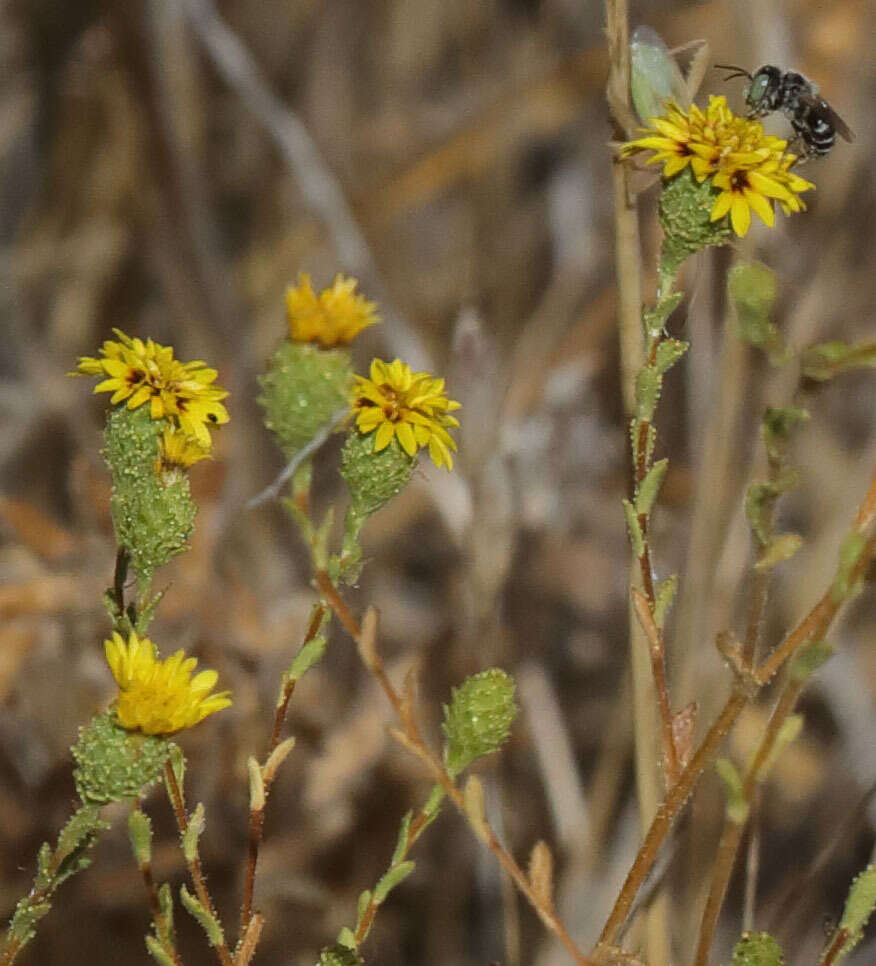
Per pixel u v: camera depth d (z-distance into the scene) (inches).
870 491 14.2
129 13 22.7
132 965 18.0
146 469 14.3
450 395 18.4
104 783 14.0
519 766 20.5
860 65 23.1
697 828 17.2
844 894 18.7
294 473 14.2
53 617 18.1
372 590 22.6
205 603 18.3
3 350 24.9
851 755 20.2
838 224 23.0
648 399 14.4
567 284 24.6
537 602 20.8
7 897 17.9
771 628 20.1
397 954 19.1
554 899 18.6
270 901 18.3
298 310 14.2
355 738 18.6
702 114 14.5
